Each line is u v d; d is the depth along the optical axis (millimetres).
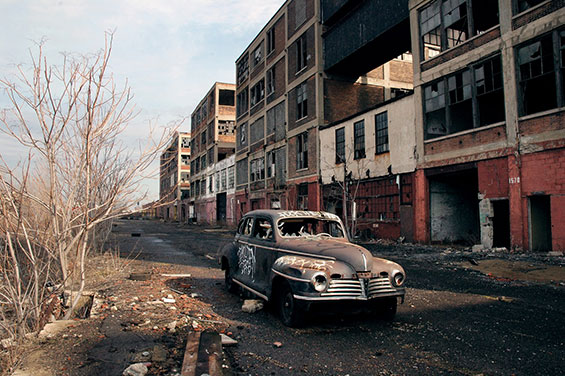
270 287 5422
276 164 30250
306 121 25438
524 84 12320
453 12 15016
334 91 24594
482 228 13391
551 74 11508
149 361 3785
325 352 4137
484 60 13609
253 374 3557
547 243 12000
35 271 4902
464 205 16812
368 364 3811
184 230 34188
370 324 5180
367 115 19609
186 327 4953
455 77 14922
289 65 28156
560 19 11164
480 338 4590
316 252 5223
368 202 19531
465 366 3756
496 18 15219
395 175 17609
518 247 12023
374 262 5215
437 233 16094
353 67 23719
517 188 12125
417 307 6109
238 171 39844
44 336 4500
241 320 5375
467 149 14039
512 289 7406
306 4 25953
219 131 49094
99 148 5703
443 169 15133
